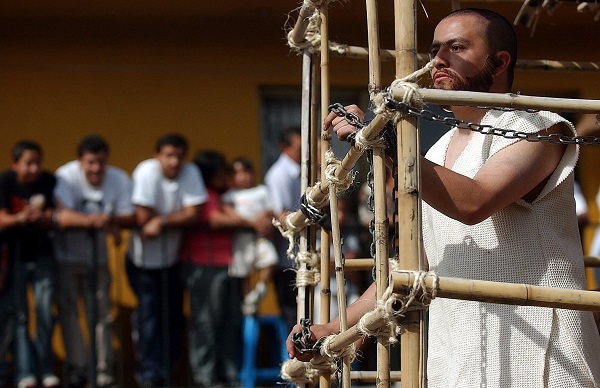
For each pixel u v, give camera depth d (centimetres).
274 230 760
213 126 947
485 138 305
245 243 759
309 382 373
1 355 717
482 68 308
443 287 248
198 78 949
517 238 296
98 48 938
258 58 960
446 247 308
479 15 312
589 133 404
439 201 278
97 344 752
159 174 757
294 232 376
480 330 296
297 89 966
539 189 299
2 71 921
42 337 720
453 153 322
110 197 757
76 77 933
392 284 247
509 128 297
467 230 303
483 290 250
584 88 955
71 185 751
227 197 777
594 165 965
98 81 935
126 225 750
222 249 754
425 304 249
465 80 308
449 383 303
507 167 286
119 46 940
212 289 748
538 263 295
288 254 372
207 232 755
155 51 946
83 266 738
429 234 318
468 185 280
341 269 316
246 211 773
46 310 721
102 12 917
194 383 743
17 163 734
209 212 761
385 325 271
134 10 914
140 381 743
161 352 743
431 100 254
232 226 759
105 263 753
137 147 933
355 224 766
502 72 311
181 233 753
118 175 766
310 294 370
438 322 313
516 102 256
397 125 257
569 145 296
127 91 938
